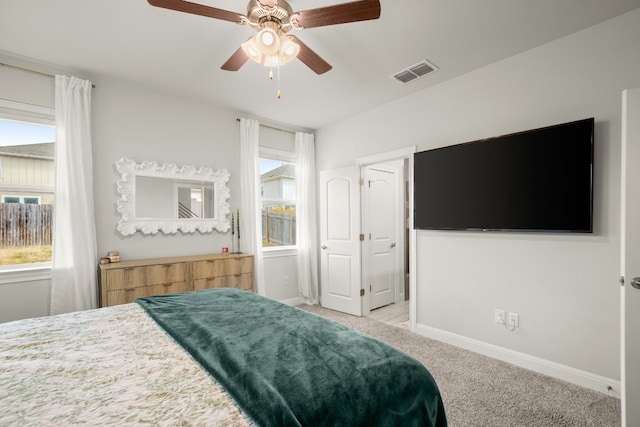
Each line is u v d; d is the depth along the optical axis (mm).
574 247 2129
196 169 3336
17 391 876
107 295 2414
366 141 3691
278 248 4172
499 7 1883
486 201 2537
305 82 2912
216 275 3002
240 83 2920
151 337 1314
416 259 3119
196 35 2164
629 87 1921
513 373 2262
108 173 2807
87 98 2621
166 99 3168
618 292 1957
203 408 800
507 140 2416
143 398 843
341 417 818
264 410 778
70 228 2477
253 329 1353
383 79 2854
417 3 1842
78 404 811
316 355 1096
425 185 2998
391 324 3418
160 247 3090
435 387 1063
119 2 1824
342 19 1526
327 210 4137
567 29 2107
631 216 1582
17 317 2373
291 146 4277
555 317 2213
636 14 1896
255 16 1532
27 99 2455
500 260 2512
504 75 2500
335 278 4020
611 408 1832
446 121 2891
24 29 2070
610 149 1984
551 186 2176
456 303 2805
